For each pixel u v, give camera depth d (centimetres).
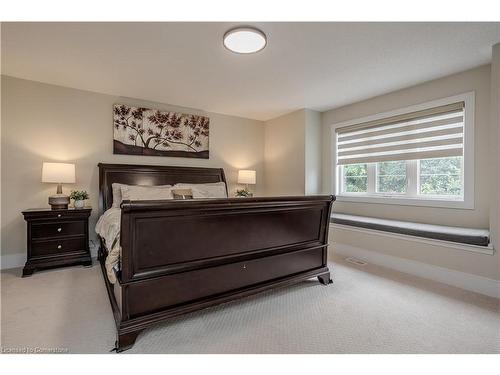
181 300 176
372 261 323
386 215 353
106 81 315
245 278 206
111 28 205
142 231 159
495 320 188
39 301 215
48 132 322
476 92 272
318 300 221
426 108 312
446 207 294
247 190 483
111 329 175
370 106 375
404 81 312
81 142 343
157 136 394
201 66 273
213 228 188
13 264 303
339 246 366
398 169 349
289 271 234
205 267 185
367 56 251
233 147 476
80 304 210
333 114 428
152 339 165
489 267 231
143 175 370
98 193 351
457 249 250
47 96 321
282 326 180
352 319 190
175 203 161
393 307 208
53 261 291
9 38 219
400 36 216
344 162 412
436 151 306
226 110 441
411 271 285
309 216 246
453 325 182
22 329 174
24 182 309
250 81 315
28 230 279
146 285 163
